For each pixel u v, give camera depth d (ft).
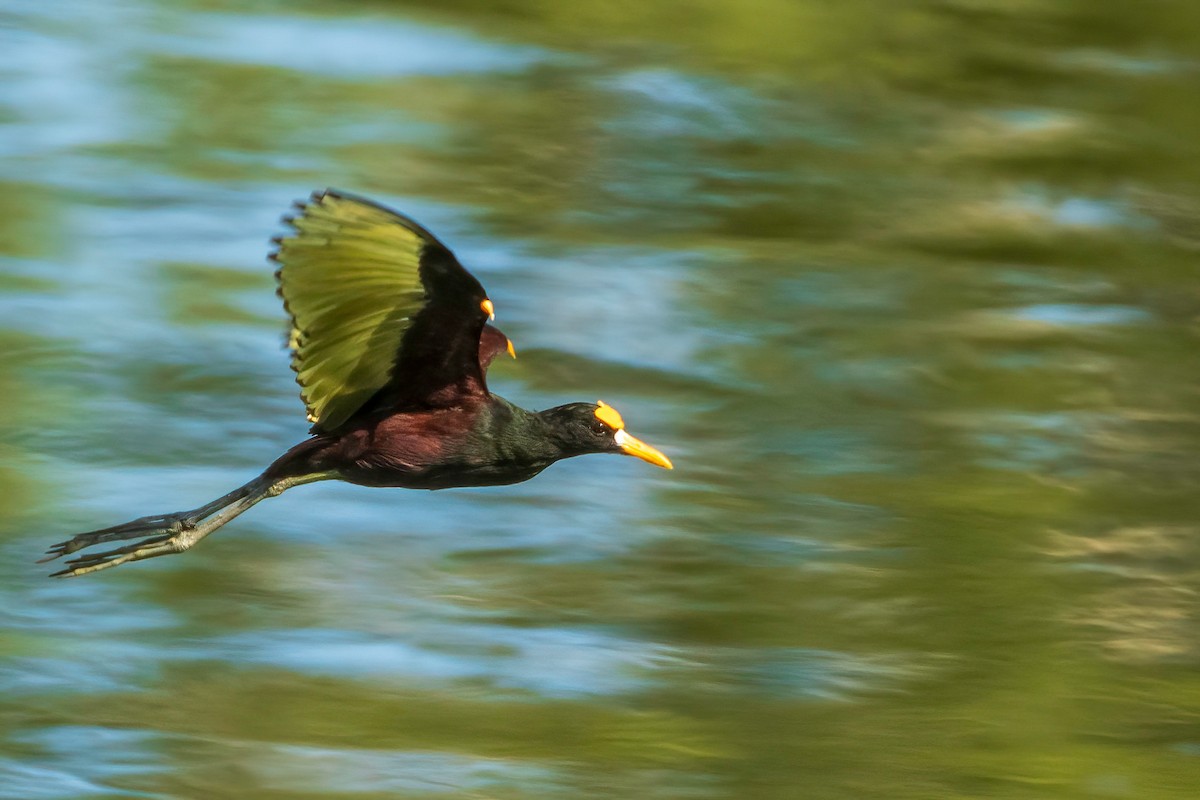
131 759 43.19
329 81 87.35
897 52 94.12
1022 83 92.02
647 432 61.52
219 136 81.20
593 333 67.77
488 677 47.52
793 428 62.75
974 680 48.26
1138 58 95.61
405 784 42.55
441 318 31.17
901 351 67.87
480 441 33.17
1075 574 54.29
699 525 56.18
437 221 75.15
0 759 42.98
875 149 84.94
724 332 68.64
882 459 60.59
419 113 84.84
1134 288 73.97
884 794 43.21
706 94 88.79
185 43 91.30
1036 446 62.13
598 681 47.62
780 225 77.51
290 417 60.80
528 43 93.25
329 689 46.65
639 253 73.77
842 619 51.52
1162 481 60.08
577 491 57.72
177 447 58.49
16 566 51.65
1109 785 44.34
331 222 28.17
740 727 45.78
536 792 42.60
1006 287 73.56
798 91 90.07
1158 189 82.64
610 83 89.04
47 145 78.69
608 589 52.37
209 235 72.33
